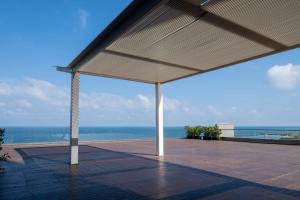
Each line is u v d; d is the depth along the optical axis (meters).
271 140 13.72
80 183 4.85
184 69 7.17
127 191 4.30
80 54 6.04
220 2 3.45
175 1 3.40
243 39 4.79
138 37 4.68
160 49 5.37
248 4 3.51
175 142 14.77
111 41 4.73
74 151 7.05
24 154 9.12
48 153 9.41
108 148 11.35
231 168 6.37
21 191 4.32
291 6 3.57
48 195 4.09
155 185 4.68
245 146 12.20
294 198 3.90
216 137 16.53
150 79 8.64
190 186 4.61
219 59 6.13
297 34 4.54
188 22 4.06
